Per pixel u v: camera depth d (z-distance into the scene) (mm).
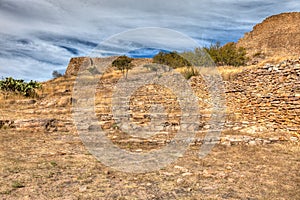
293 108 8828
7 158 6164
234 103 12562
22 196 4016
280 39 59312
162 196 4117
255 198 4059
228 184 4684
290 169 5566
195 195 4164
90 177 5039
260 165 5871
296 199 4027
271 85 10195
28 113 13492
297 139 8234
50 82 32219
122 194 4184
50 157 6438
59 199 3932
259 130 9438
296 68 9039
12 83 20219
